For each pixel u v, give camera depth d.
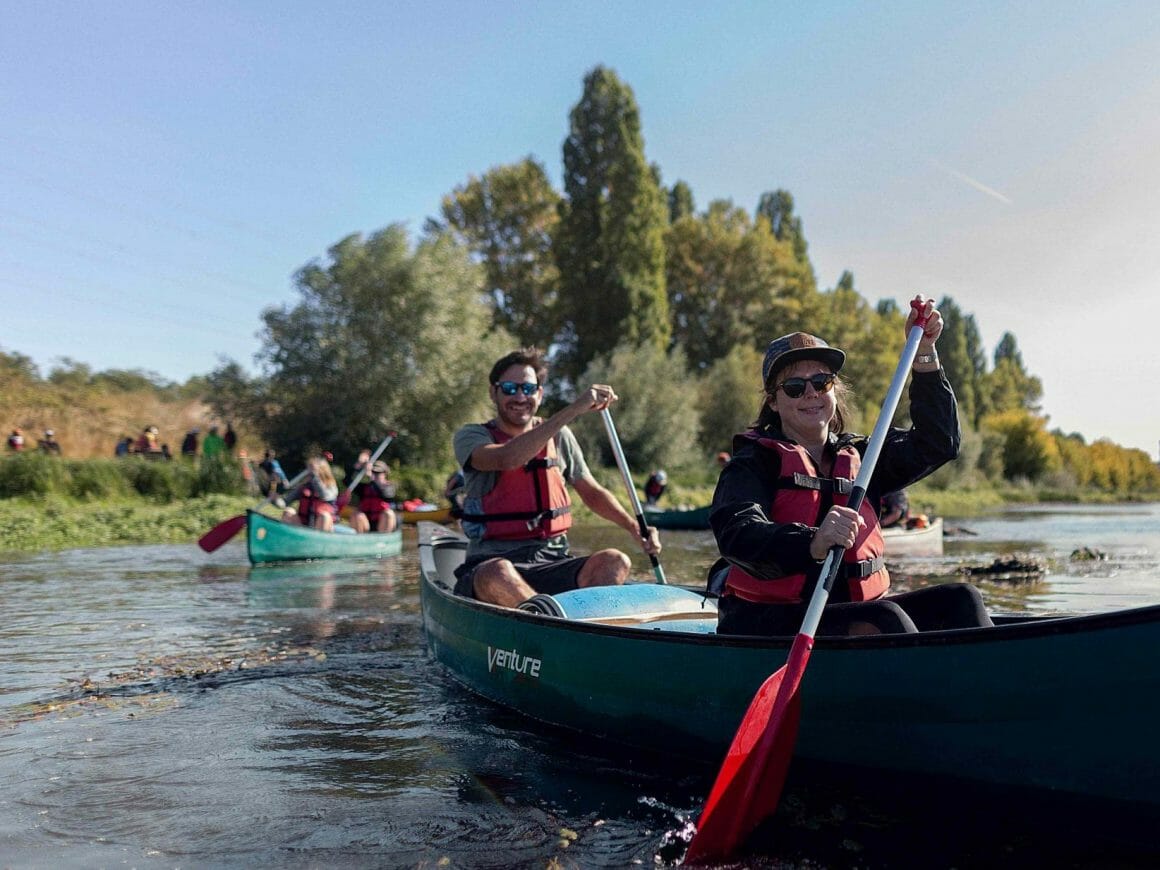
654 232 36.31
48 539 12.02
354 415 25.16
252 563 9.48
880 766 2.43
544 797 2.71
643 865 2.25
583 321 36.56
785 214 58.56
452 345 25.94
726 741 2.69
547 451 4.49
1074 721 2.13
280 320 25.42
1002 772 2.24
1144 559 9.43
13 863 2.26
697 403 35.72
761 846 2.33
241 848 2.36
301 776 2.91
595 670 3.12
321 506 10.90
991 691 2.23
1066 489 48.50
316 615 6.14
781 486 2.70
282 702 3.83
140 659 4.70
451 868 2.24
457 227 42.72
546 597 3.69
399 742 3.27
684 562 9.65
